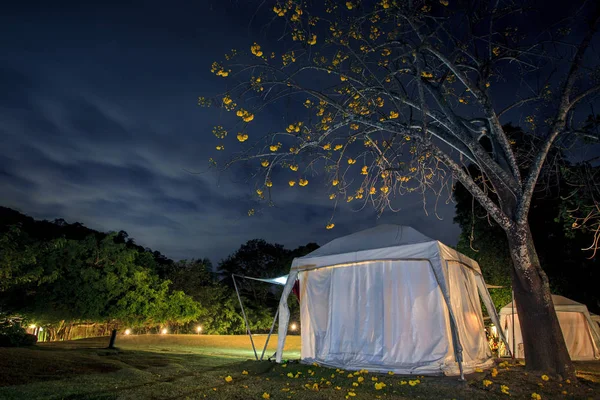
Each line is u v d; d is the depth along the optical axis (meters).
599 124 9.77
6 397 5.57
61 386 6.38
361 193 8.37
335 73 9.02
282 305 10.69
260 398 6.30
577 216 12.22
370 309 9.63
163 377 7.80
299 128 8.23
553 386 7.62
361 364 9.19
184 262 32.09
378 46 9.02
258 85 8.02
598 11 8.65
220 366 9.57
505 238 18.23
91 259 20.75
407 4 8.88
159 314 24.53
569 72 8.89
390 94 8.99
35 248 15.38
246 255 45.47
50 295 18.70
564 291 18.38
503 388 6.98
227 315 32.69
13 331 13.41
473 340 10.25
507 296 19.55
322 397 6.41
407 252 9.27
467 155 10.16
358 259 9.83
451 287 9.88
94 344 17.28
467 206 19.53
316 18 8.38
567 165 11.57
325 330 10.12
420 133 8.95
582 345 14.50
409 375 8.41
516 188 9.31
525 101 10.16
